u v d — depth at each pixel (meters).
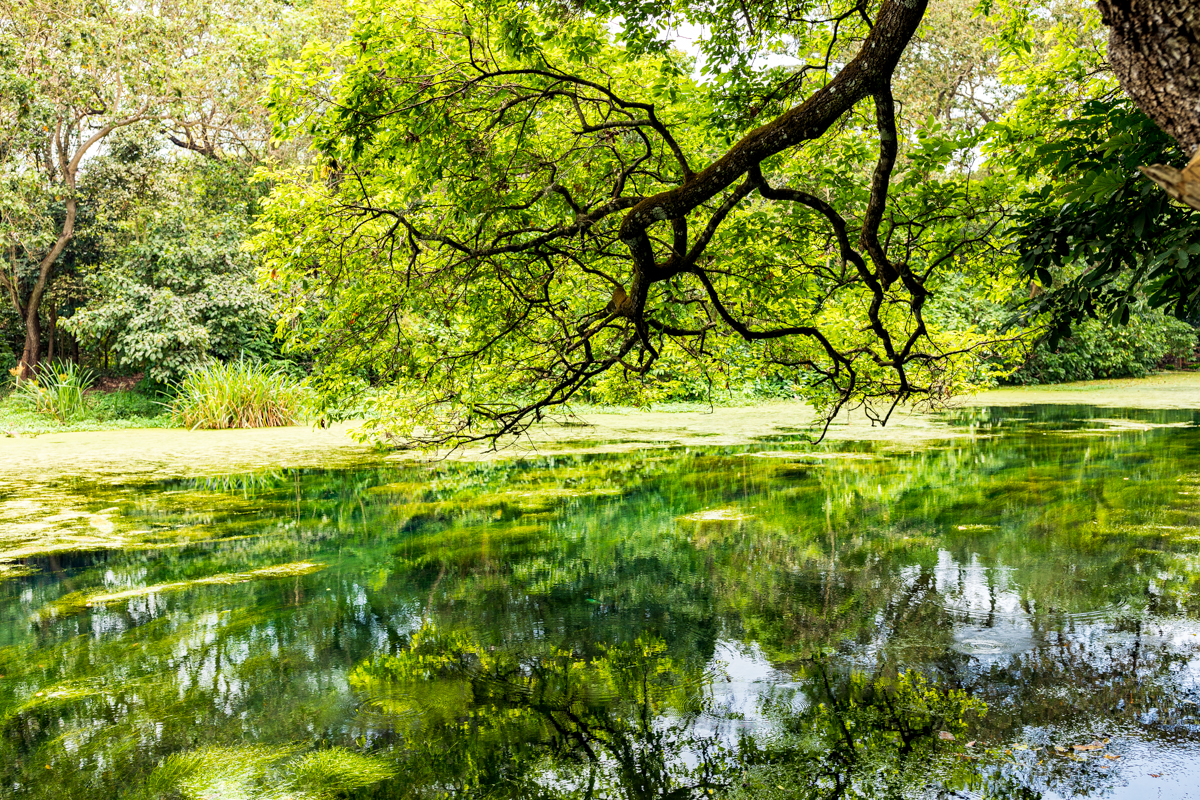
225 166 18.14
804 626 4.23
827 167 4.65
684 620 4.37
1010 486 7.74
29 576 5.28
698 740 3.10
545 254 4.21
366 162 4.52
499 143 4.31
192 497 7.97
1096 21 4.84
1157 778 2.71
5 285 19.02
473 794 2.75
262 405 15.30
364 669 3.79
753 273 5.07
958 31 18.53
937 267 4.82
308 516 7.05
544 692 3.54
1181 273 3.52
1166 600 4.43
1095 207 3.67
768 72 4.07
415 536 6.30
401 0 3.59
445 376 5.14
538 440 11.95
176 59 16.80
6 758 3.00
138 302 17.22
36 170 16.38
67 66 15.63
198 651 4.02
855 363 5.70
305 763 2.95
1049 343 4.07
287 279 5.13
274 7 16.38
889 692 3.45
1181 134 1.45
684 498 7.55
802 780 2.79
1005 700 3.33
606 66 4.45
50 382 17.62
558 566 5.42
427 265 5.01
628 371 5.49
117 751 3.05
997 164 4.71
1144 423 13.05
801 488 7.91
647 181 4.78
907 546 5.69
